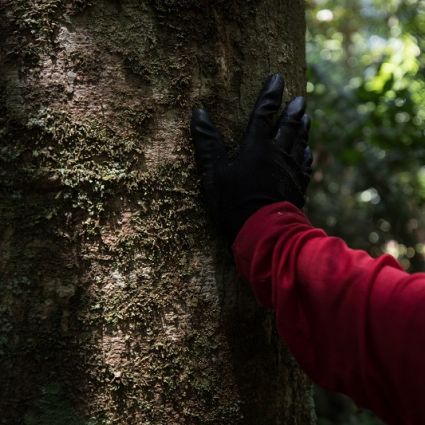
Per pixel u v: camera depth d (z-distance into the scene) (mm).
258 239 834
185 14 944
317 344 750
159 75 923
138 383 875
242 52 1005
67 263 865
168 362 896
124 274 884
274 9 1069
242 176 912
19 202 863
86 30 890
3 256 858
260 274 816
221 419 928
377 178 3867
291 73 1101
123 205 891
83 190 873
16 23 875
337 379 735
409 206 4305
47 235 863
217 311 941
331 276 730
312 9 4418
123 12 908
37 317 853
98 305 868
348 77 4344
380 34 5539
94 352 861
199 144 928
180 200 925
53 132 867
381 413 701
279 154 953
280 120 1008
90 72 887
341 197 4215
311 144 3195
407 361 648
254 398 970
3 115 869
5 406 837
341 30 5547
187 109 940
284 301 766
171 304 907
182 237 923
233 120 983
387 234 4172
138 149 902
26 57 873
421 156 2990
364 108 3371
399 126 2885
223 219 915
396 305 671
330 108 3324
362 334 686
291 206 882
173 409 894
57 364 849
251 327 976
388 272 709
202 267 936
